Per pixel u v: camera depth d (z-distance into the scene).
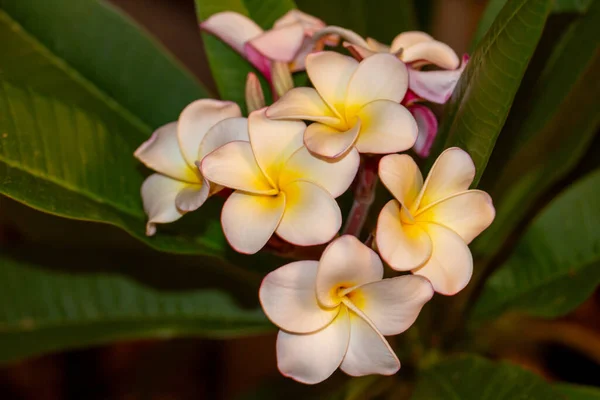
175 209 0.60
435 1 0.80
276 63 0.62
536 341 0.83
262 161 0.55
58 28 0.72
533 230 0.70
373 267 0.54
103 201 0.64
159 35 1.16
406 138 0.55
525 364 0.83
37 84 0.72
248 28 0.64
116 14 0.72
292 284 0.54
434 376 0.66
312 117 0.55
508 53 0.55
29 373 0.98
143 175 0.67
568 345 0.80
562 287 0.68
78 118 0.64
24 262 0.74
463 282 0.54
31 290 0.73
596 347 0.80
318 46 0.63
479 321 0.71
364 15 0.72
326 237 0.54
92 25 0.72
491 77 0.56
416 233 0.55
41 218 0.75
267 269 0.68
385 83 0.56
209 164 0.55
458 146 0.59
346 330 0.55
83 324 0.73
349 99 0.56
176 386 1.00
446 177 0.55
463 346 0.73
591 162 0.78
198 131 0.59
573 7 0.70
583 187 0.70
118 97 0.73
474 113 0.57
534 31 0.54
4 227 0.94
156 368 1.01
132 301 0.74
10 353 0.71
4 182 0.60
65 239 0.75
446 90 0.60
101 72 0.73
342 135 0.55
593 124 0.69
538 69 0.70
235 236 0.55
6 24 0.71
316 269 0.54
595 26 0.66
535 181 0.73
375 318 0.54
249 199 0.55
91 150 0.64
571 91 0.69
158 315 0.74
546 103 0.69
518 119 0.70
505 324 0.77
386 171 0.54
